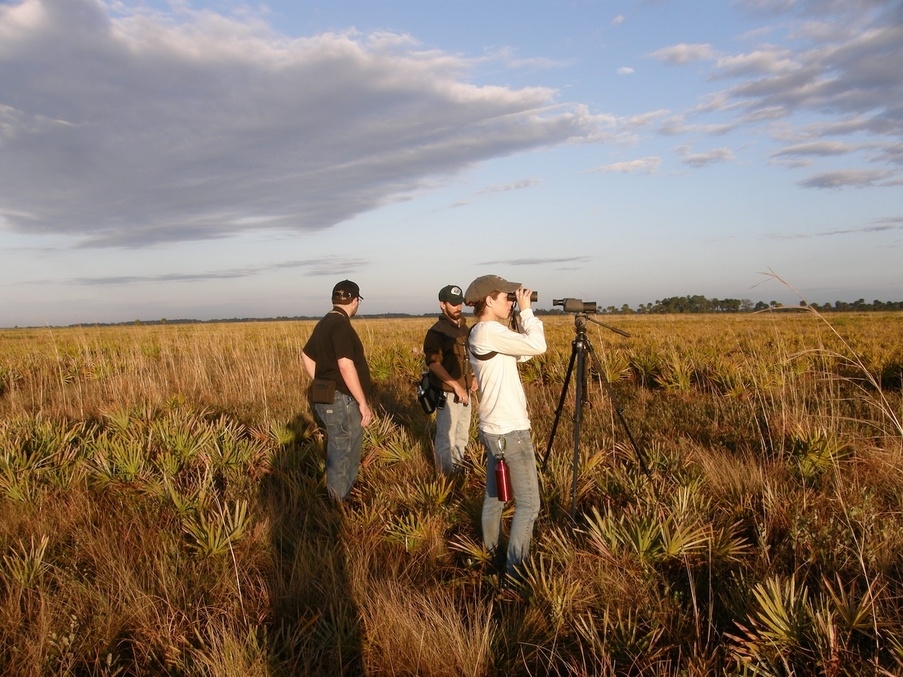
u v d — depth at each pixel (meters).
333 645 2.89
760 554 3.36
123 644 3.03
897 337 17.19
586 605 3.10
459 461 5.20
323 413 4.59
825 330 20.39
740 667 2.53
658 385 9.97
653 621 2.88
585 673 2.49
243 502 4.25
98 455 5.30
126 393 9.38
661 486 4.27
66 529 4.20
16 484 4.68
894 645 2.51
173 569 3.50
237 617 3.15
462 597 3.36
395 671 2.72
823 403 6.71
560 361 10.74
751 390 8.18
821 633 2.57
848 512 3.69
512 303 3.65
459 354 5.17
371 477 5.29
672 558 3.42
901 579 3.06
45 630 2.89
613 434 5.83
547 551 3.61
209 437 5.86
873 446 4.94
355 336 4.60
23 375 12.07
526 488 3.43
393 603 3.04
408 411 8.17
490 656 2.70
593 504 4.37
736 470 4.60
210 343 16.23
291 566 3.69
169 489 4.51
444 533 4.11
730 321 34.38
